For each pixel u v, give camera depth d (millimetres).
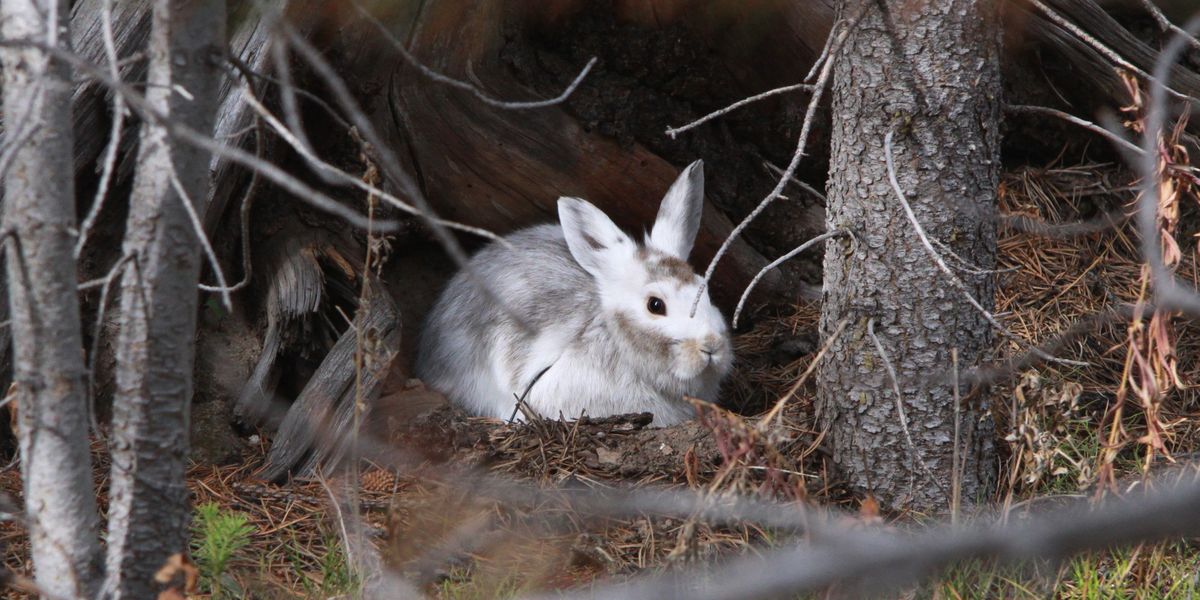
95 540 6043
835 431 9992
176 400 6035
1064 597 8031
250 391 11180
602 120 13242
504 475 10281
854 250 9539
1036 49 13641
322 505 9727
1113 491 7754
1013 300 12602
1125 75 7629
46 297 5629
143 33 10516
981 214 9406
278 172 4531
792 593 2977
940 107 9148
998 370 8844
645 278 11867
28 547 8484
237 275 11828
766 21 13195
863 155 9414
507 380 12234
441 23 12133
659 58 13508
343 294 11852
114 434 6047
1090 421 10781
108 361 10773
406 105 12422
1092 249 13523
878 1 8625
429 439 10797
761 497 7070
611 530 9336
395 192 12453
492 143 12969
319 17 11086
